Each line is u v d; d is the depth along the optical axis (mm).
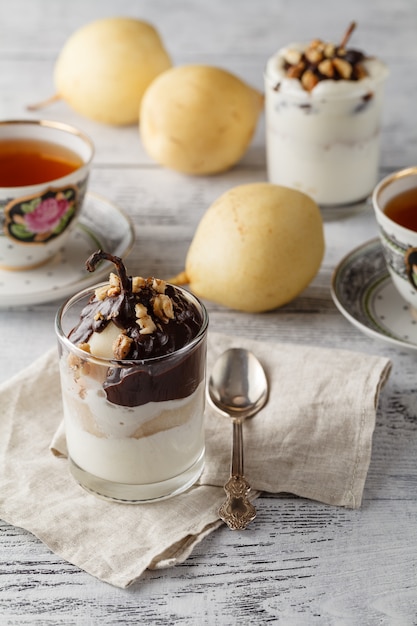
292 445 782
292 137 988
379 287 914
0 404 807
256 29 1299
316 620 707
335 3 1377
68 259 948
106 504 756
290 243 879
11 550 737
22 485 765
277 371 823
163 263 957
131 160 1094
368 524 753
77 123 1146
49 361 833
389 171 1071
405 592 720
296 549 740
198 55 1240
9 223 901
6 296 888
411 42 1268
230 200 894
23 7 1363
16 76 1215
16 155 966
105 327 734
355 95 968
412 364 862
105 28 1102
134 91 1102
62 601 714
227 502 752
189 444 756
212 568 730
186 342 736
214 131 1028
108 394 726
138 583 723
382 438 805
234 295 888
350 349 878
